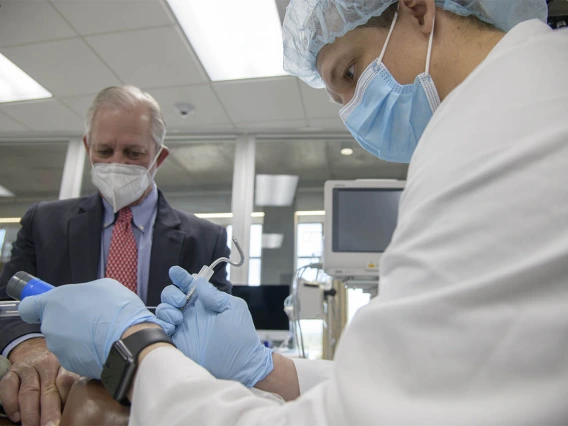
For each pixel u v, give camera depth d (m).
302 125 3.60
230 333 0.56
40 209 1.35
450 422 0.26
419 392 0.29
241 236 3.58
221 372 0.54
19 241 1.30
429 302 0.30
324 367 0.67
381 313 0.32
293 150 3.91
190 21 2.44
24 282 0.60
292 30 0.83
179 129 3.68
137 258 1.25
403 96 0.68
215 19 2.44
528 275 0.28
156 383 0.39
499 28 0.63
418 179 0.39
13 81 3.06
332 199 1.73
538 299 0.28
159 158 1.40
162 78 2.93
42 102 3.26
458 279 0.31
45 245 1.25
